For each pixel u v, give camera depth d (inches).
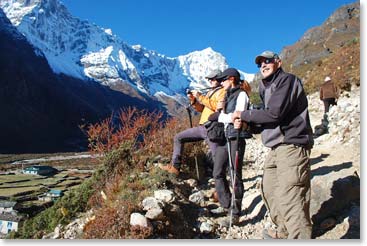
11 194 1202.0
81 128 360.2
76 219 257.4
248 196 252.5
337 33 3799.2
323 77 645.9
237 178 217.3
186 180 278.1
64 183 1162.0
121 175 275.7
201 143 318.0
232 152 217.0
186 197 248.4
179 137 258.4
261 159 366.6
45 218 284.2
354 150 286.4
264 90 172.4
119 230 193.8
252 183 284.5
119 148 309.0
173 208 209.5
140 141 323.9
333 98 444.8
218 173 226.8
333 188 203.0
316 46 3688.5
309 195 165.5
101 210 218.5
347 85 479.5
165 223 199.5
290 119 162.9
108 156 298.0
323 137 358.0
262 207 226.8
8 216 515.5
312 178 227.3
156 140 322.0
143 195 220.1
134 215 196.5
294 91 161.2
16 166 2488.9
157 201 206.1
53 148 5930.1
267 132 168.9
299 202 160.7
